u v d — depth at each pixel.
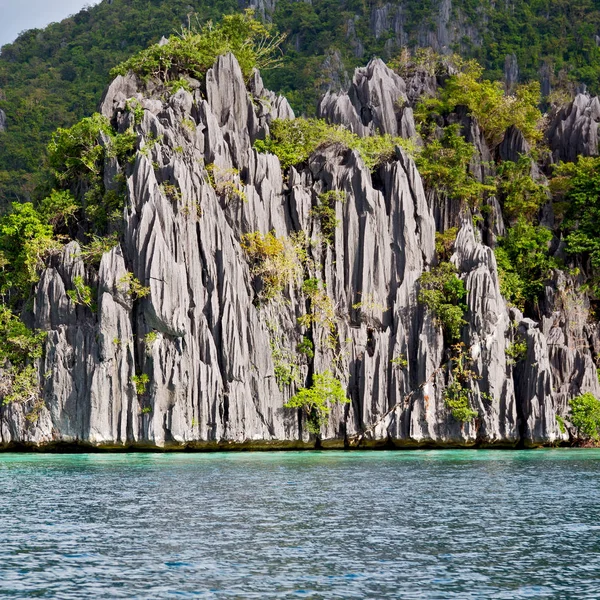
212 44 153.12
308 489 79.88
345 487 81.38
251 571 49.91
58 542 56.56
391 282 136.38
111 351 120.06
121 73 148.75
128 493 77.31
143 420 119.44
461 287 132.00
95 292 124.88
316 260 135.00
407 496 75.88
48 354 124.25
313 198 138.25
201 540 57.28
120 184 131.62
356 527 61.62
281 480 86.38
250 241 130.25
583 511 68.56
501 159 168.38
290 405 126.25
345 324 132.75
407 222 137.75
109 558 52.56
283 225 135.00
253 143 144.50
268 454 118.75
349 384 130.75
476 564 51.78
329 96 165.00
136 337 121.12
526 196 160.12
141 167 126.00
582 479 88.56
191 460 108.69
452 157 155.50
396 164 141.00
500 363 131.25
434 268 135.12
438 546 56.03
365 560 52.50
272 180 136.38
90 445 120.25
